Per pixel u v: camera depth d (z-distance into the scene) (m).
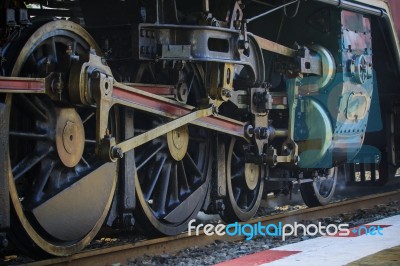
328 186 8.45
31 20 5.03
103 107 4.91
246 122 6.79
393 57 9.31
